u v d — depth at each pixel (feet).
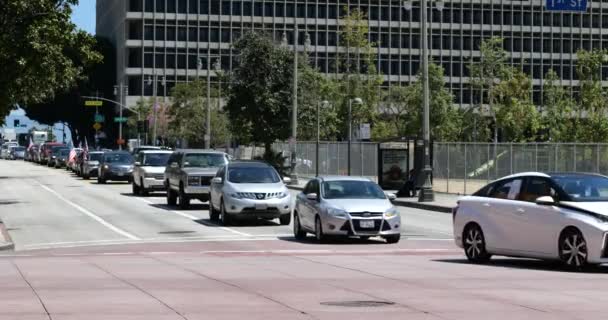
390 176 215.51
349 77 403.75
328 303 60.03
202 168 174.91
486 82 428.97
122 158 279.90
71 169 375.66
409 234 129.18
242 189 139.23
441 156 263.49
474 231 88.89
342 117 398.01
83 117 648.38
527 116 408.05
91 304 59.52
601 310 56.54
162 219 152.76
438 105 410.31
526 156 226.38
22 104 217.15
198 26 612.29
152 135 504.02
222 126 444.96
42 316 54.34
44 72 181.37
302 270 81.87
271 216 139.33
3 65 178.40
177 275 77.51
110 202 195.42
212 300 61.57
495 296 63.21
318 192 116.98
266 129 305.12
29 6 176.14
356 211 111.65
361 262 89.86
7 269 82.33
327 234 112.37
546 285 69.56
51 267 84.28
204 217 156.97
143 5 605.31
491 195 88.28
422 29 199.93
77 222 147.64
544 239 80.79
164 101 554.05
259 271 80.94
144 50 607.37
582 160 212.43
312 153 329.52
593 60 343.67
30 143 625.82
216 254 99.60
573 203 79.77
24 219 153.69
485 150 245.86
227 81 315.17
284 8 621.31
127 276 76.69
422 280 73.46
